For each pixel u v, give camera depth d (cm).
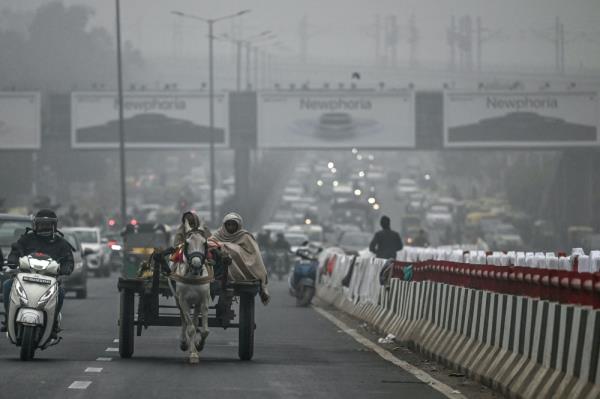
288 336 5447
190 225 4000
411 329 4909
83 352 4375
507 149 19038
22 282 3972
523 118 18688
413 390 3388
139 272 4206
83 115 19425
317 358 4328
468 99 18788
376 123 18925
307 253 8475
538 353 3130
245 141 19288
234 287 4106
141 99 19350
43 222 4131
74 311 6912
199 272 3888
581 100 18575
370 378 3662
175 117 19338
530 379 3111
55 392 3200
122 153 16012
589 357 2733
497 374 3412
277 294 9625
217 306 4134
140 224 10912
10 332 3978
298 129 19075
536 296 3241
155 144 19362
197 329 4069
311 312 7400
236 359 4203
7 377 3503
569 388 2816
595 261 3158
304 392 3294
